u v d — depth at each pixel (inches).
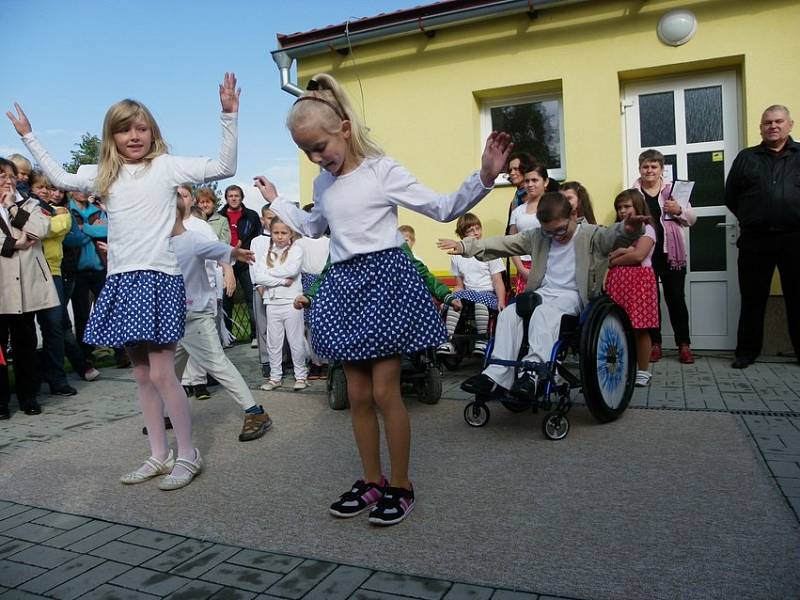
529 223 215.3
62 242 254.2
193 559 100.3
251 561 98.7
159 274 128.7
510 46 267.0
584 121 258.8
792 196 213.6
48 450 163.2
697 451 139.0
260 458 149.6
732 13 237.1
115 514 120.3
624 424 162.4
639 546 97.6
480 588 87.7
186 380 213.2
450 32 275.4
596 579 88.6
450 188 281.6
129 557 101.9
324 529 109.7
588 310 156.8
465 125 277.1
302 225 123.4
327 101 105.5
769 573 88.2
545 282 167.5
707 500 113.3
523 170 228.1
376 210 107.7
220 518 116.3
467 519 110.2
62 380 230.7
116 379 258.7
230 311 358.6
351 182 107.9
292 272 219.3
